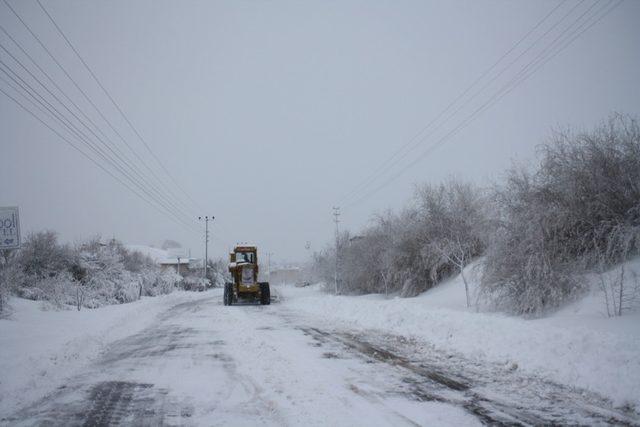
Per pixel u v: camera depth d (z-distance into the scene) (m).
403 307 15.86
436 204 24.88
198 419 5.73
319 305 22.56
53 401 6.58
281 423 5.52
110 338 13.06
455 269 24.22
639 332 8.65
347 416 5.71
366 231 33.72
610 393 6.23
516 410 5.86
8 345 10.40
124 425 5.55
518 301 13.71
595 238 13.49
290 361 9.15
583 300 12.27
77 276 29.88
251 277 29.06
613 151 14.01
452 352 9.75
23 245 28.00
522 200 14.86
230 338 12.81
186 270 77.00
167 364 9.16
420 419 5.57
